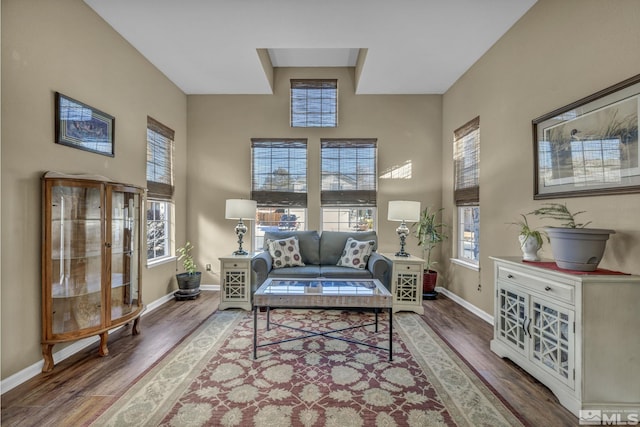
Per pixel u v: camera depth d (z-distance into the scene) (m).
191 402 1.96
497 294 2.67
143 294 3.71
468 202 4.04
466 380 2.24
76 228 2.50
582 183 2.25
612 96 2.02
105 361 2.49
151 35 3.23
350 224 4.91
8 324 2.09
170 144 4.34
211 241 4.78
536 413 1.88
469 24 3.04
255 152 4.81
